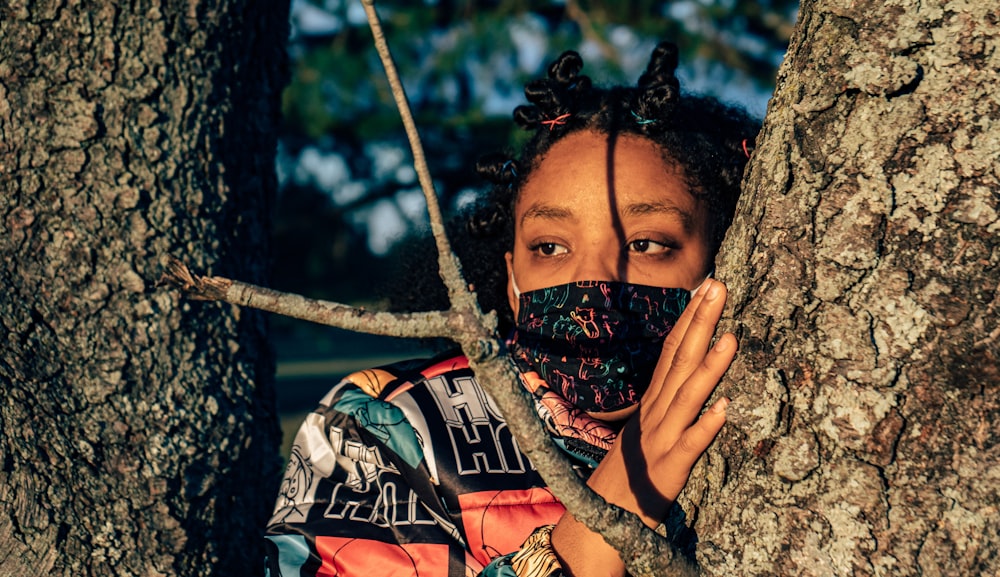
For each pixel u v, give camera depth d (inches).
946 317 41.4
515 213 74.5
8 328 69.0
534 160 71.7
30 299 69.8
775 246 45.5
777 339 44.9
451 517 60.6
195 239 74.6
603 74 218.7
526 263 70.2
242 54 79.6
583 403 66.1
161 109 73.3
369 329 33.9
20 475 68.5
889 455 41.9
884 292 42.6
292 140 268.8
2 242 69.7
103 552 69.9
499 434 63.7
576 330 65.5
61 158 70.4
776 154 47.0
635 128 69.1
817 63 45.8
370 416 64.3
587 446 62.5
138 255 72.0
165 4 73.2
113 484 70.7
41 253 70.3
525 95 71.7
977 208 41.4
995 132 41.5
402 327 34.2
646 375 66.7
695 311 47.7
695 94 82.0
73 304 70.4
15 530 68.1
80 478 69.9
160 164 73.2
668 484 46.6
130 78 72.1
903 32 43.2
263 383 80.9
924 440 41.4
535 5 240.1
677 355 46.9
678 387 47.0
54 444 69.4
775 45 251.6
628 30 237.6
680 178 68.4
